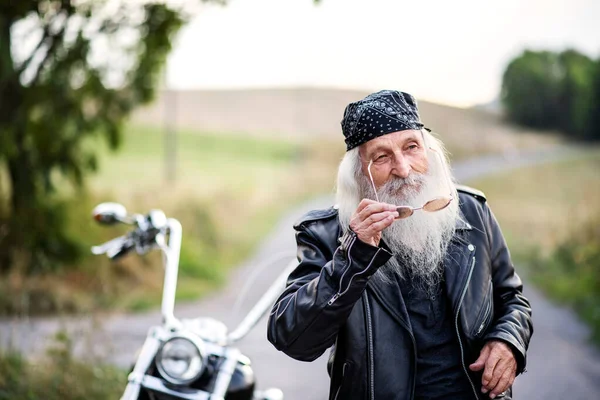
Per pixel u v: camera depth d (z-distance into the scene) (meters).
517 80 83.06
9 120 11.78
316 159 58.50
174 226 4.00
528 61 83.56
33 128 12.09
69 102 12.20
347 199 3.16
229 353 3.56
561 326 10.64
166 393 3.41
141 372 3.42
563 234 17.77
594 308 11.06
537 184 43.97
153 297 12.49
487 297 3.11
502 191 40.75
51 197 13.11
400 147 3.08
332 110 77.62
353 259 2.84
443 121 76.44
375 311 3.02
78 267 12.62
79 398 6.16
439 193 3.10
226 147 59.28
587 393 7.30
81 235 13.80
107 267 12.89
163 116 67.81
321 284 2.88
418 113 3.20
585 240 16.41
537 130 82.75
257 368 8.33
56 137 12.38
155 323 10.34
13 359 6.70
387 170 3.08
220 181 39.22
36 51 11.49
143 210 19.45
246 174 46.84
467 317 3.04
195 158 51.69
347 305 2.86
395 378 2.98
